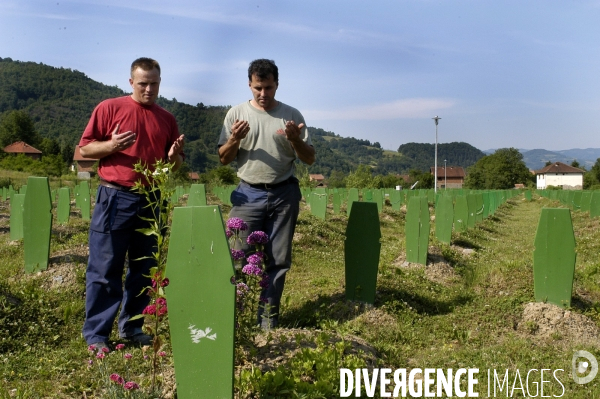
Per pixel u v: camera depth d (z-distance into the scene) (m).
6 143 91.69
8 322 5.03
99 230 4.61
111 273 4.67
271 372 3.44
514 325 5.50
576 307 5.75
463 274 8.60
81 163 83.56
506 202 36.22
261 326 4.99
